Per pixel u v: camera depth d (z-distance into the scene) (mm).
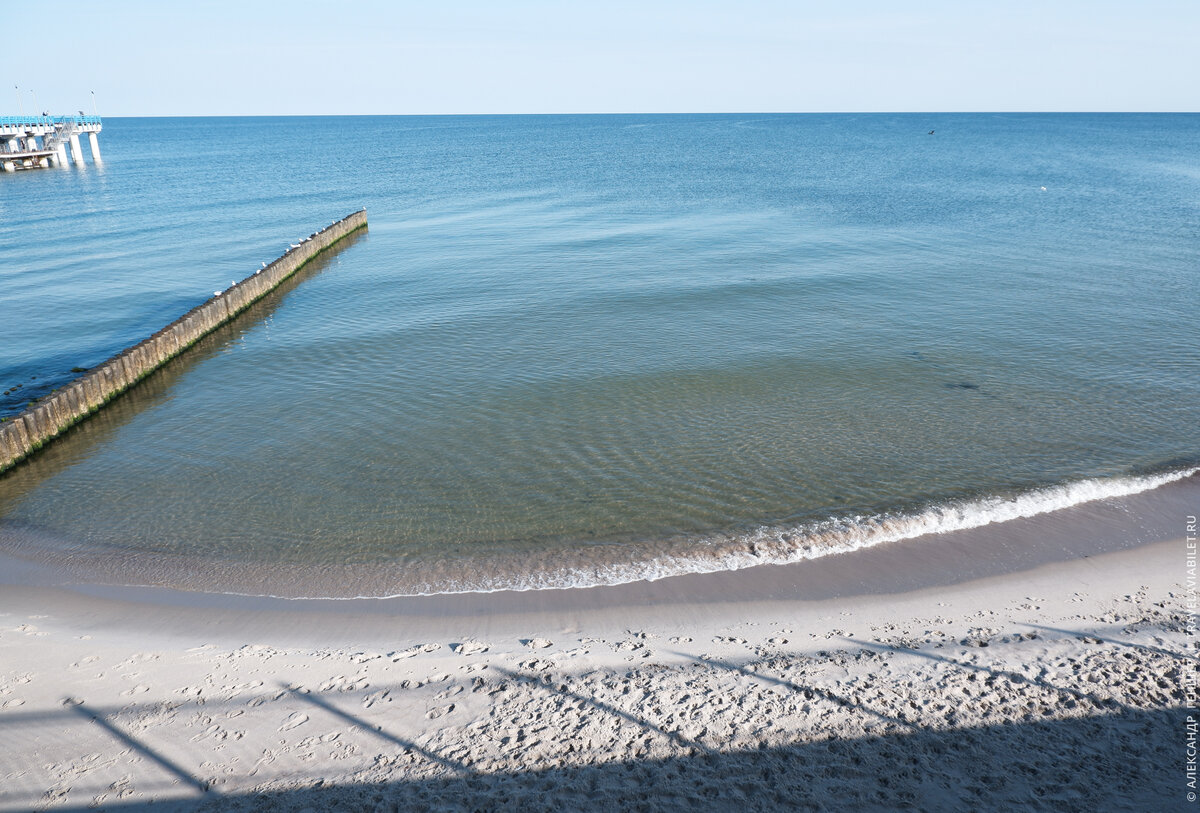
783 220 57094
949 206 63656
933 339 28484
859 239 48500
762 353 27281
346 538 16359
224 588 14609
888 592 13711
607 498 17719
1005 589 13617
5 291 40469
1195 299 33312
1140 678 10844
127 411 24469
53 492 19047
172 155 156500
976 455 19266
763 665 11594
